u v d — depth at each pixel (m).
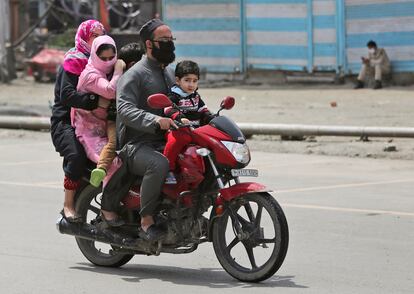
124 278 21.05
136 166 20.00
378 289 19.56
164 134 20.39
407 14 72.38
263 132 48.03
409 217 28.02
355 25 75.06
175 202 19.91
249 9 80.50
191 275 21.27
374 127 45.53
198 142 19.45
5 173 38.84
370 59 73.06
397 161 41.00
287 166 40.09
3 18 89.38
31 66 92.50
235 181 19.70
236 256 23.03
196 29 83.75
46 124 54.56
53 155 45.03
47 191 34.06
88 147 20.94
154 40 20.12
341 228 26.53
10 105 68.50
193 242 20.12
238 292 19.36
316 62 77.44
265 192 19.59
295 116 57.25
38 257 23.34
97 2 95.44
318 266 21.88
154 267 22.28
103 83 20.52
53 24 108.31
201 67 83.81
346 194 32.53
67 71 21.02
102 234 21.09
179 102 20.05
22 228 27.08
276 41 79.44
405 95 68.12
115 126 21.05
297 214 28.83
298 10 77.69
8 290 20.02
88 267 22.28
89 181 21.47
